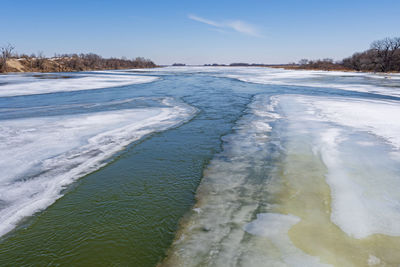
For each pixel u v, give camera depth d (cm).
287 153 671
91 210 434
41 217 413
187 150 717
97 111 1235
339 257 321
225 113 1220
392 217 397
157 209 438
